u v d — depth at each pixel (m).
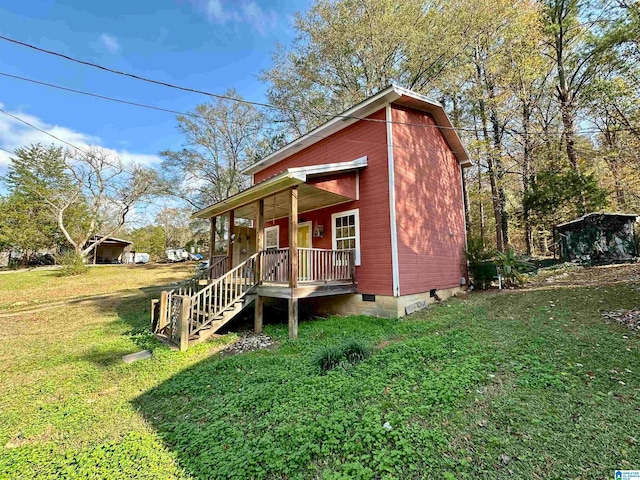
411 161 8.98
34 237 24.64
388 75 16.28
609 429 2.69
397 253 7.84
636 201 17.28
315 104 17.67
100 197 24.84
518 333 5.34
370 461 2.50
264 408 3.50
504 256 11.06
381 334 6.29
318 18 16.00
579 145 16.58
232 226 9.68
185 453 2.81
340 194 8.29
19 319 9.92
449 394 3.39
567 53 16.84
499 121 16.83
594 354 4.19
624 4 12.64
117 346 6.64
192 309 6.29
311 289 7.15
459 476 2.28
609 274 10.16
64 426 3.44
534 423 2.84
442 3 14.48
